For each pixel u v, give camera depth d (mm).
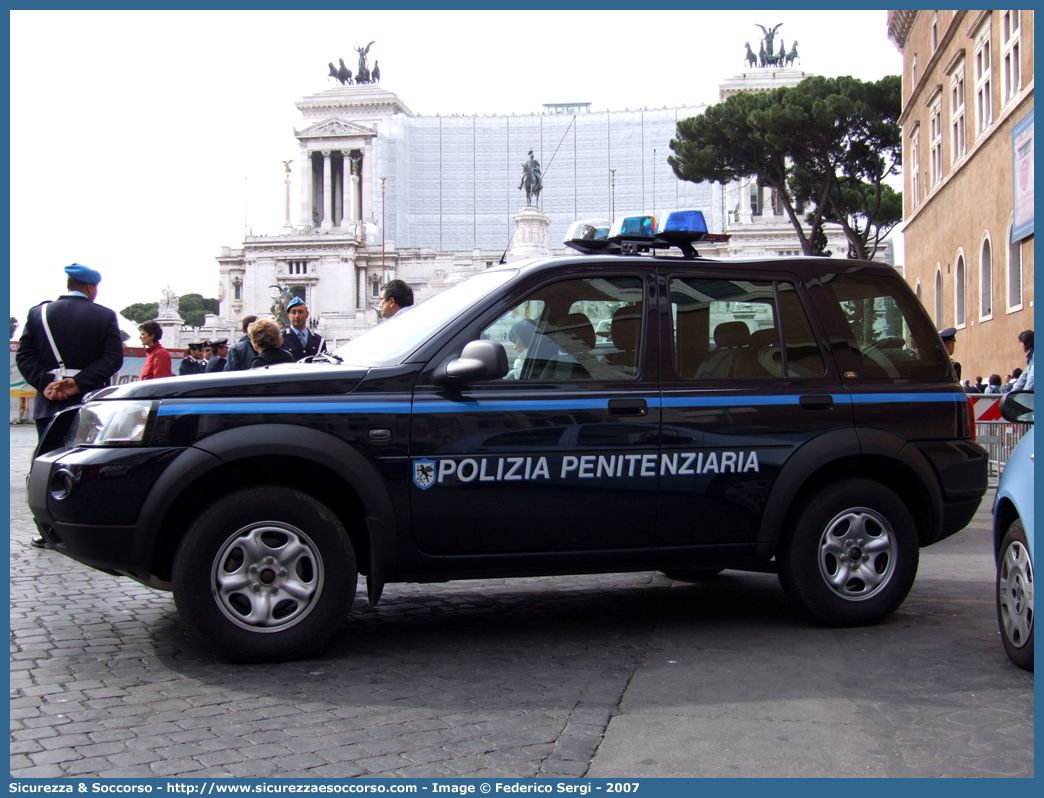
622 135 105750
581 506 5012
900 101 39031
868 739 3678
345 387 4812
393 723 3840
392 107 110812
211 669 4582
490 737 3686
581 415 5016
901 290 5777
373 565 4746
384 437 4758
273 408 4680
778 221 81062
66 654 4840
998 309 26250
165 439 4566
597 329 5203
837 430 5375
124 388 4754
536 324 5137
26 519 10031
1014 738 3682
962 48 30297
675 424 5137
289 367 4984
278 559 4656
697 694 4219
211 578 4566
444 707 4039
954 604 6062
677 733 3736
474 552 4922
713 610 5930
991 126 26578
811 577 5348
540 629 5441
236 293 101625
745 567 5426
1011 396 4613
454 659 4797
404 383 4883
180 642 5070
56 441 5191
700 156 39344
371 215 105000
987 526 9953
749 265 5523
